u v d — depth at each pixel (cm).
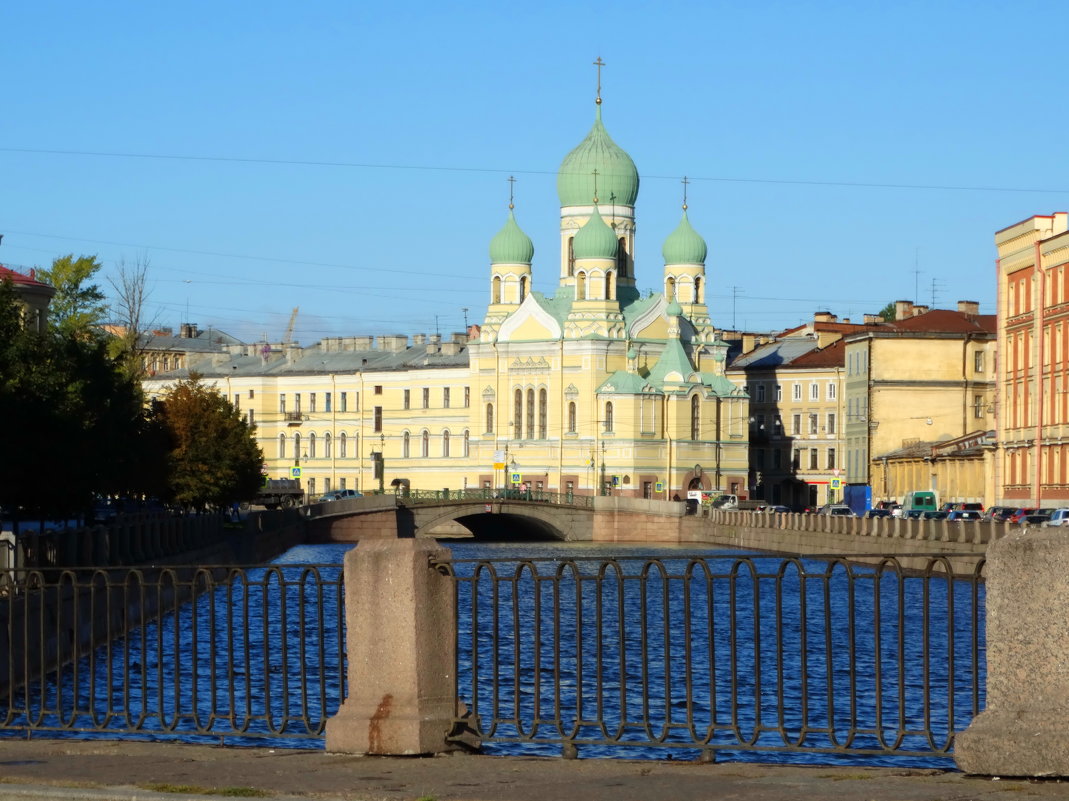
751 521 14388
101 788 2091
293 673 4738
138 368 11606
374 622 2380
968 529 9019
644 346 19288
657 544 16625
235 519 13488
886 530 10575
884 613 7156
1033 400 11831
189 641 5978
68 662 5394
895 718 4225
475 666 2439
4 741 2528
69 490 6950
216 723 3769
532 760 2277
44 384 6775
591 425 18838
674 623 6900
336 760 2294
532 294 19375
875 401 17088
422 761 2273
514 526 17750
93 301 11044
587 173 19875
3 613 4712
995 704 2098
